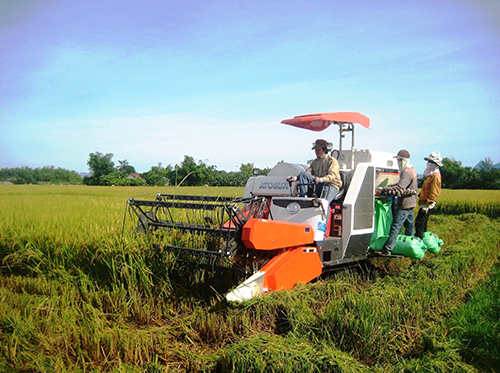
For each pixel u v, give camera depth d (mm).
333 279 5668
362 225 6016
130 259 5180
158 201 5375
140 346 3785
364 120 6359
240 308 4371
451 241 9867
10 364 3453
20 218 8297
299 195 5914
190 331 4258
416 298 4637
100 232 6379
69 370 3400
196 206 4883
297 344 3611
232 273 5352
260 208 5133
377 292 4715
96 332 3854
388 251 6395
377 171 6523
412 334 4152
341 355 3439
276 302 4367
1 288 5230
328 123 6750
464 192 30797
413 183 6359
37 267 5805
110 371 3412
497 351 3717
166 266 5281
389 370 3410
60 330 4023
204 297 5371
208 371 3445
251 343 3568
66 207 10789
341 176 6070
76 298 5062
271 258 5094
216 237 5664
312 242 5258
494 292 5430
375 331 3814
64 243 6195
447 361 3430
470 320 4438
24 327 3963
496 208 17375
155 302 5062
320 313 4352
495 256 8039
